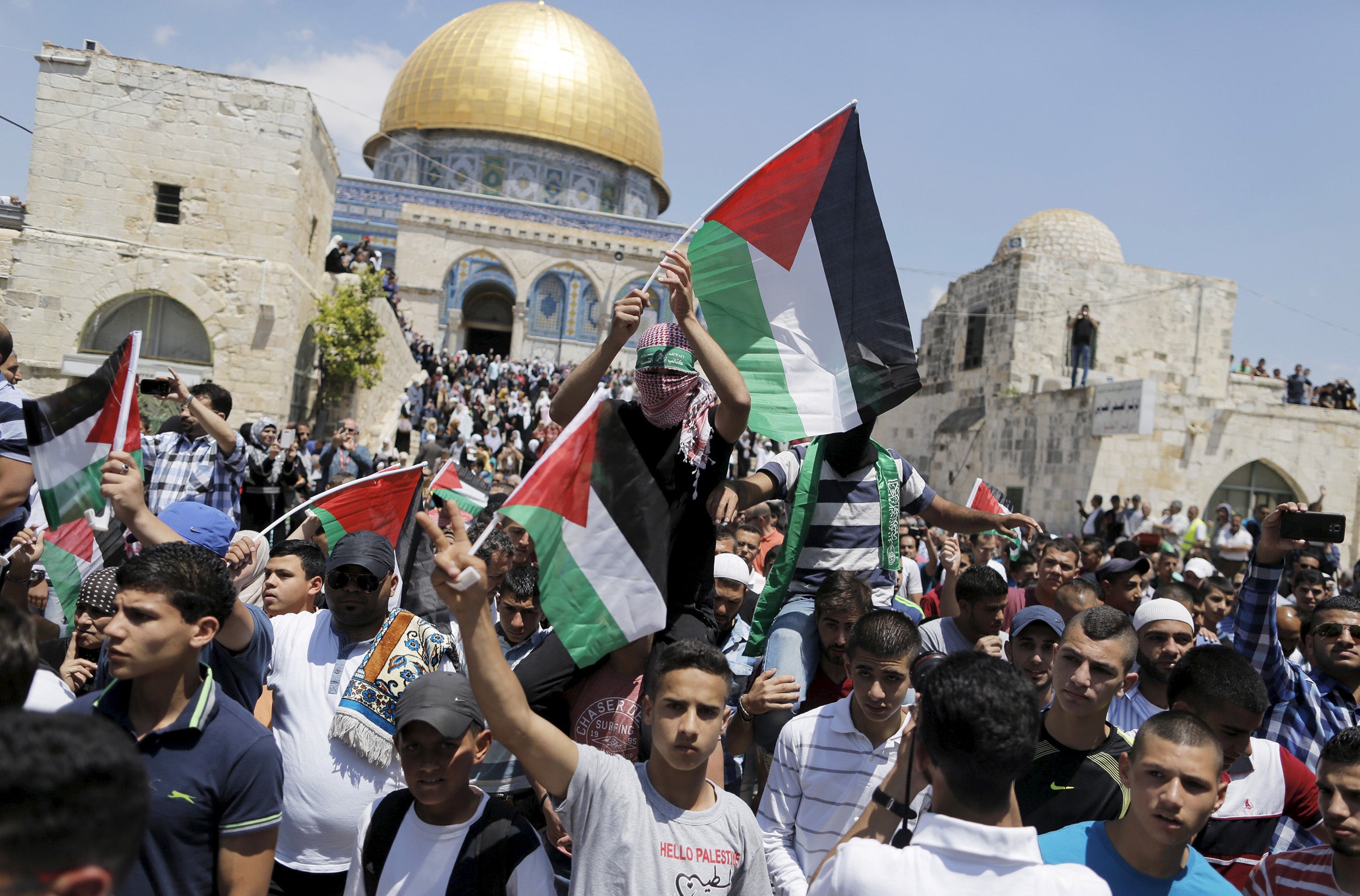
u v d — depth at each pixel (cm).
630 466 360
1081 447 2294
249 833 302
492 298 5359
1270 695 532
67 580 501
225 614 316
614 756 310
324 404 2212
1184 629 488
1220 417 2275
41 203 1802
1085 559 894
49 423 438
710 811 307
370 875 318
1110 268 2802
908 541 1007
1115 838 308
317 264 2214
